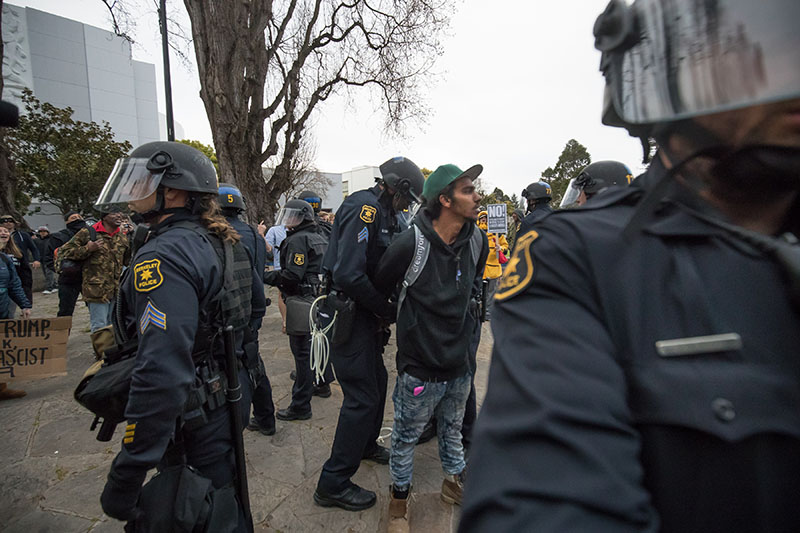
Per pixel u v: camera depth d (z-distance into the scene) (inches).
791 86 15.5
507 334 19.8
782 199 18.7
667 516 16.4
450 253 67.3
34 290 407.5
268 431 113.7
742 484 15.6
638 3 20.2
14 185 401.7
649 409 16.7
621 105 21.4
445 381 72.2
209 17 367.6
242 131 390.0
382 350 94.6
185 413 52.7
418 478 95.7
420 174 87.1
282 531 79.2
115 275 189.9
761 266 17.4
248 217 413.1
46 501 87.7
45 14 1343.5
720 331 16.9
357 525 80.8
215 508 51.0
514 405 17.3
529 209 173.0
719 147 17.7
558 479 15.1
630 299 18.0
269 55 458.3
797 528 15.8
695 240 18.6
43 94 1352.1
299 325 117.0
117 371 49.7
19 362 127.0
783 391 16.0
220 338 57.2
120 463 45.4
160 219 57.7
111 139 877.2
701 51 17.5
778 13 15.8
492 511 15.7
